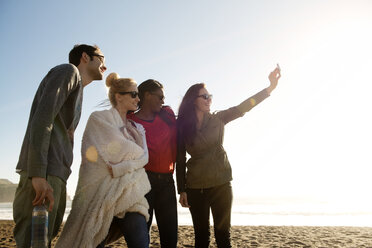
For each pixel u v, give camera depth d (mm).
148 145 3035
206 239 3285
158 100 3250
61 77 2025
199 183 3285
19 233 1897
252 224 14703
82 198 2328
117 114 2619
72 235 2256
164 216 3033
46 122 1883
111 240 2541
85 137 2479
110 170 2367
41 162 1832
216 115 3516
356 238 8234
